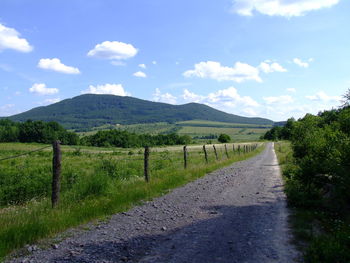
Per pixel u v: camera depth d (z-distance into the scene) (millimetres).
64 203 8672
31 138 105938
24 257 5246
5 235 5855
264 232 6578
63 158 33906
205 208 9031
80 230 6820
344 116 9688
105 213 8227
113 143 116062
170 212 8539
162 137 139250
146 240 6137
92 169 18266
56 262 5020
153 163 23172
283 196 10820
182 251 5504
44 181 12188
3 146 79938
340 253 4938
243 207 9125
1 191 11125
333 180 8320
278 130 154250
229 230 6766
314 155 10109
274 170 20109
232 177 16359
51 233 6418
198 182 14438
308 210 8391
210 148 66000
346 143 8422
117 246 5777
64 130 117062
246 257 5191
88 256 5281
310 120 19703
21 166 19938
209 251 5488
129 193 10211
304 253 5301
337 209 8070
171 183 13219
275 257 5180
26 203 10250
